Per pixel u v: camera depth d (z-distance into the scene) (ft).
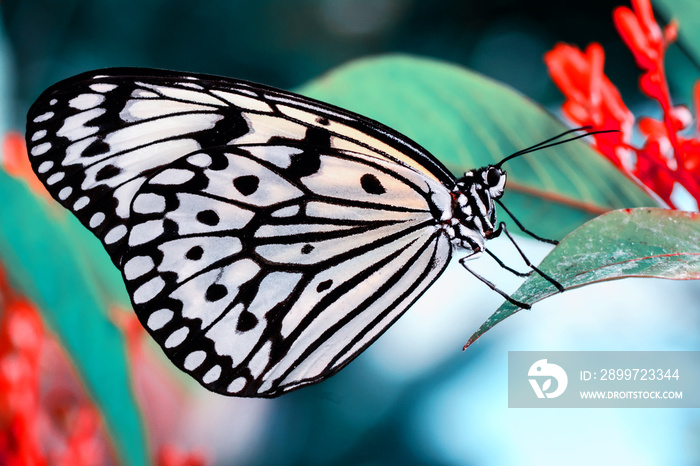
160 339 0.96
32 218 0.93
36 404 0.94
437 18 2.29
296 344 0.98
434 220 0.95
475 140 0.93
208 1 2.39
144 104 0.94
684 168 0.86
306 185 0.97
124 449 0.96
